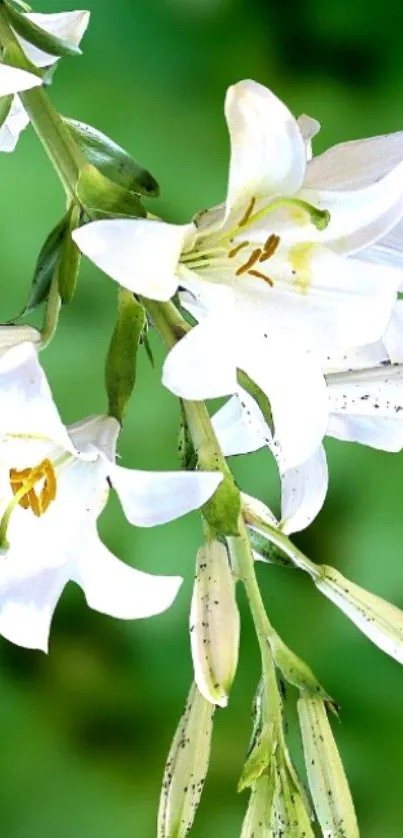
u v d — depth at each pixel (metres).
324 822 1.00
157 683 1.65
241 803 1.61
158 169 1.74
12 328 0.97
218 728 1.61
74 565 1.00
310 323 0.98
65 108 1.74
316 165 0.99
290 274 0.98
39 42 1.00
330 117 1.81
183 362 0.94
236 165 0.97
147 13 1.77
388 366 1.01
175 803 0.99
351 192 0.98
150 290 0.94
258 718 1.00
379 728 1.63
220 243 0.98
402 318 1.02
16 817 1.65
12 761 1.66
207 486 0.95
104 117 1.75
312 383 0.97
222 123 1.76
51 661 1.66
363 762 1.64
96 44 1.76
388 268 0.98
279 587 1.62
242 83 0.95
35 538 1.00
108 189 0.96
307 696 0.99
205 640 0.97
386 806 1.63
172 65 1.78
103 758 1.66
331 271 0.98
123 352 0.97
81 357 1.60
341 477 1.62
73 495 1.00
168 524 1.57
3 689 1.67
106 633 1.65
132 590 1.00
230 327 0.95
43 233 1.66
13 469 1.00
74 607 1.65
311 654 1.62
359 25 1.83
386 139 0.99
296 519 1.01
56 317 0.97
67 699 1.67
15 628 1.00
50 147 0.97
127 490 0.95
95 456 0.96
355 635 1.62
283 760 0.99
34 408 0.95
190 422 0.96
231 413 1.04
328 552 1.63
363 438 1.04
